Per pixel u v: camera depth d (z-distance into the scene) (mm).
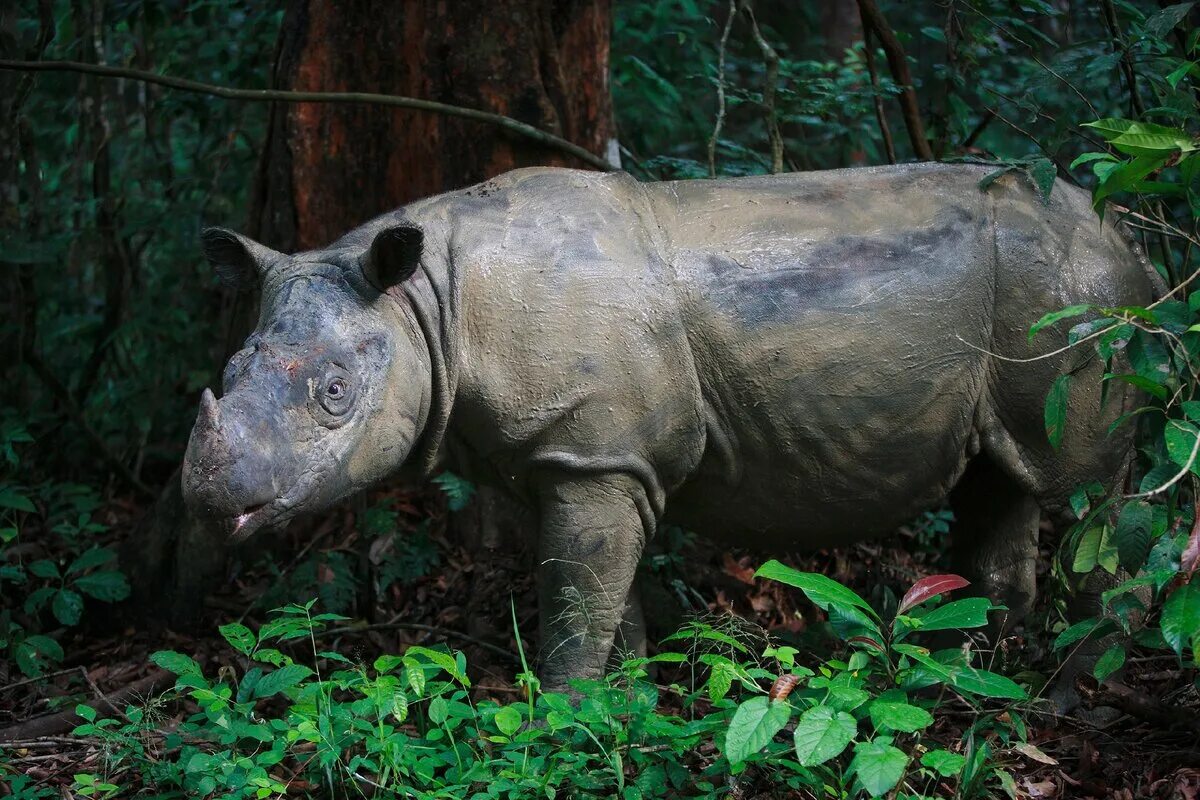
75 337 7355
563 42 5855
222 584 5824
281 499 3795
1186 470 3523
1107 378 3893
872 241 4414
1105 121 3852
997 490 5062
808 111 6059
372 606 5582
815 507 4641
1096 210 4027
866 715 3674
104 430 7195
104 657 5559
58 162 8008
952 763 3340
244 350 3938
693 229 4426
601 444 4266
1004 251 4430
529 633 5391
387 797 3703
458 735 4125
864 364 4379
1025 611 5066
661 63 8086
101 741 4391
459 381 4254
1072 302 4410
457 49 5684
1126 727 4438
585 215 4383
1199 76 4562
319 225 5855
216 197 7789
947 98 5910
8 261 6387
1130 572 3914
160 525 5812
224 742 3738
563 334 4219
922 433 4500
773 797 3762
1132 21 5395
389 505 5719
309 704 3865
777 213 4469
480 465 4520
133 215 7816
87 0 7371
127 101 8414
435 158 5773
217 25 7570
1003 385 4504
